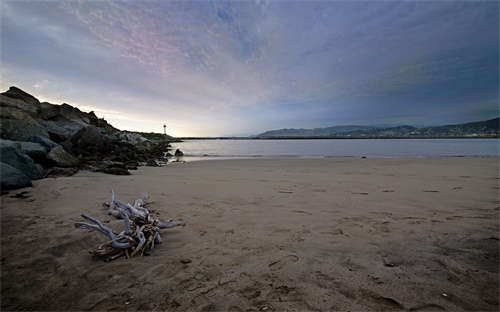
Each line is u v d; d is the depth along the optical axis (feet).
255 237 10.42
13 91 59.36
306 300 6.34
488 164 35.42
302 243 9.74
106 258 8.59
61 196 17.16
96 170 30.66
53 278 7.48
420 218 12.52
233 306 6.19
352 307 6.06
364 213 13.47
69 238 10.14
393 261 8.23
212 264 8.21
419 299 6.32
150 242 9.52
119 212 12.16
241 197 17.54
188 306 6.22
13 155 22.15
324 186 21.15
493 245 9.33
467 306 6.06
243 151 90.27
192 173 30.76
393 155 62.28
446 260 8.26
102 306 6.29
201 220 12.70
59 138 45.29
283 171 31.73
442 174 26.78
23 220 12.29
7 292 6.85
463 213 13.25
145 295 6.66
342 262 8.20
